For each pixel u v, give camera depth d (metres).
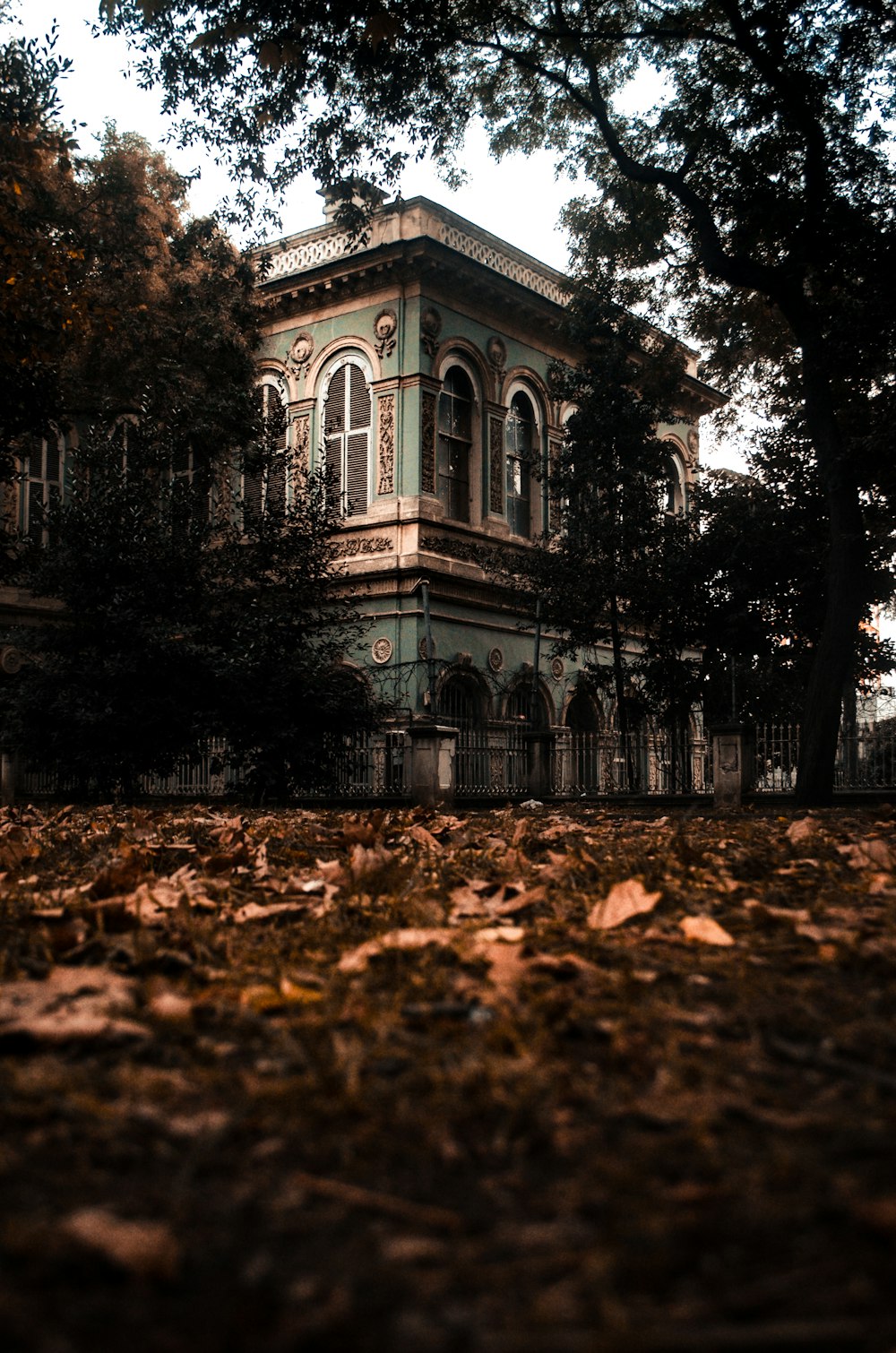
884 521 16.56
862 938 2.77
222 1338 1.02
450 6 14.79
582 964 2.44
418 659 23.38
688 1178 1.37
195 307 22.56
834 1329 1.01
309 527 17.59
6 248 15.74
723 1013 2.13
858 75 14.06
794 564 19.72
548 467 26.42
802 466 19.89
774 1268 1.14
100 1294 1.10
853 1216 1.23
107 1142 1.51
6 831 7.46
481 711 25.00
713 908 3.40
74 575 16.28
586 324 19.94
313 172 15.00
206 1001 2.20
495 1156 1.46
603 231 17.92
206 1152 1.48
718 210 15.70
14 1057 1.91
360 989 2.34
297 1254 1.19
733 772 15.75
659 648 21.20
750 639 20.23
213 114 14.20
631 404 20.33
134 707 15.67
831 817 9.65
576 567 20.44
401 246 23.66
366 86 14.59
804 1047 1.87
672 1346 0.99
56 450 25.06
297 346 26.02
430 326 24.28
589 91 16.95
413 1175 1.41
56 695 16.11
